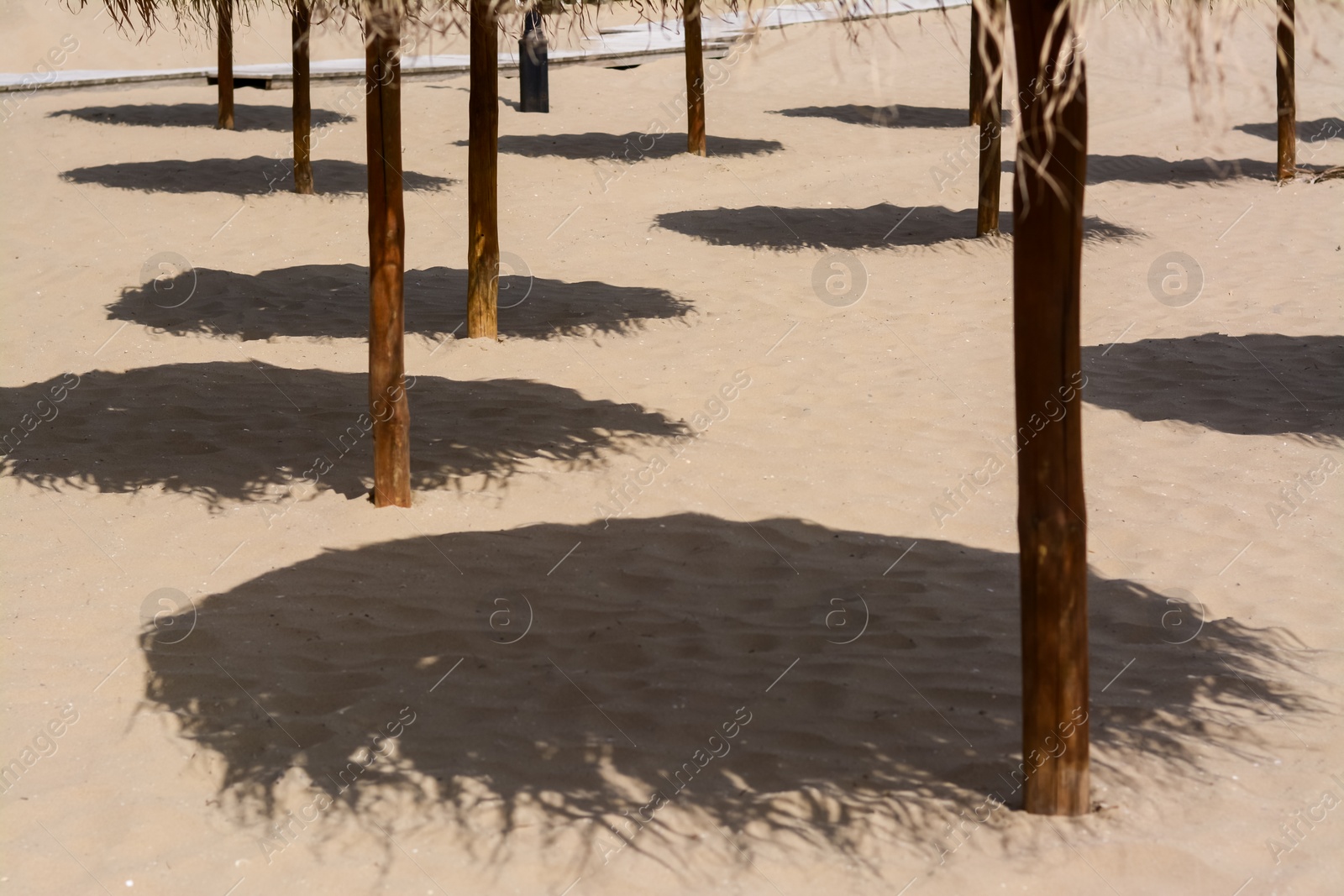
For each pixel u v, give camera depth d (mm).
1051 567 3402
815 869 3332
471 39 8414
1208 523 5930
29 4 23578
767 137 17438
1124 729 4047
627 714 4160
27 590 5086
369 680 4387
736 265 11164
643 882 3289
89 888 3270
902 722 4105
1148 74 21859
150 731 4047
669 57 23328
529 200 13695
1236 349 8711
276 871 3342
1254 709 4199
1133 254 11555
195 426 7113
